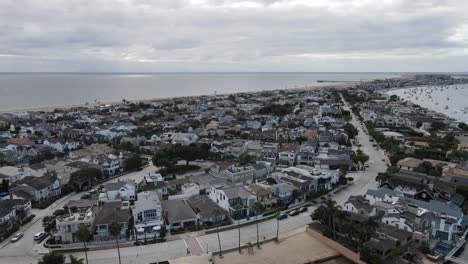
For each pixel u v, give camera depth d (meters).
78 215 93.69
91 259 82.62
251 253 86.19
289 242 92.00
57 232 90.12
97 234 91.69
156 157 154.62
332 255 85.69
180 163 166.12
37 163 153.50
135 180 142.12
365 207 101.44
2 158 160.88
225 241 92.00
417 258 82.88
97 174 139.12
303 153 167.62
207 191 126.56
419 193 117.56
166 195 123.62
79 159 158.75
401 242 84.62
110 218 94.00
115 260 82.44
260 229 99.31
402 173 135.12
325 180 129.75
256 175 140.12
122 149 187.88
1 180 131.00
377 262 77.69
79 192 129.88
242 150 176.62
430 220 94.75
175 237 93.75
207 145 179.62
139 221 97.00
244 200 107.38
